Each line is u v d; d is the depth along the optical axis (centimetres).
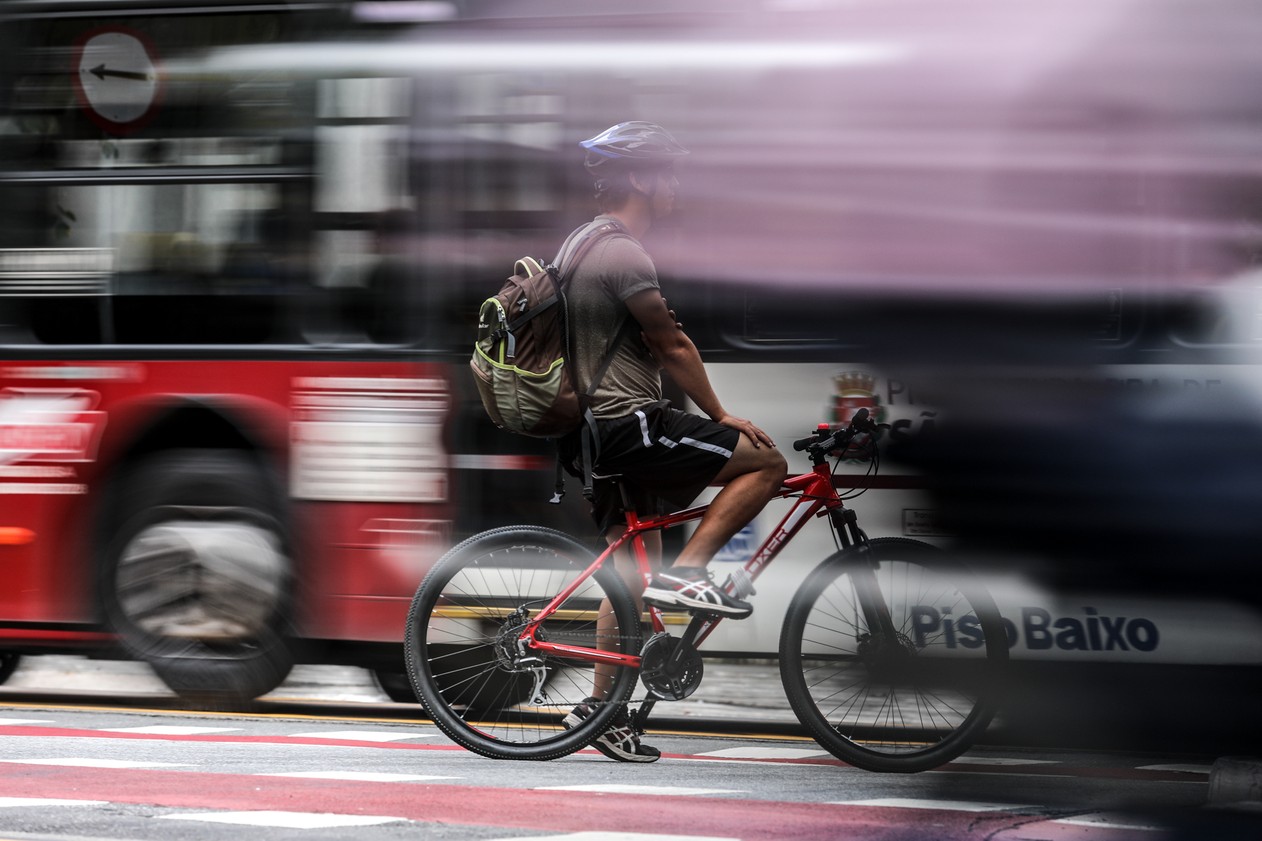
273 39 1044
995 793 736
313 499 1024
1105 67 953
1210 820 670
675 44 997
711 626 780
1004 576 948
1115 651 938
